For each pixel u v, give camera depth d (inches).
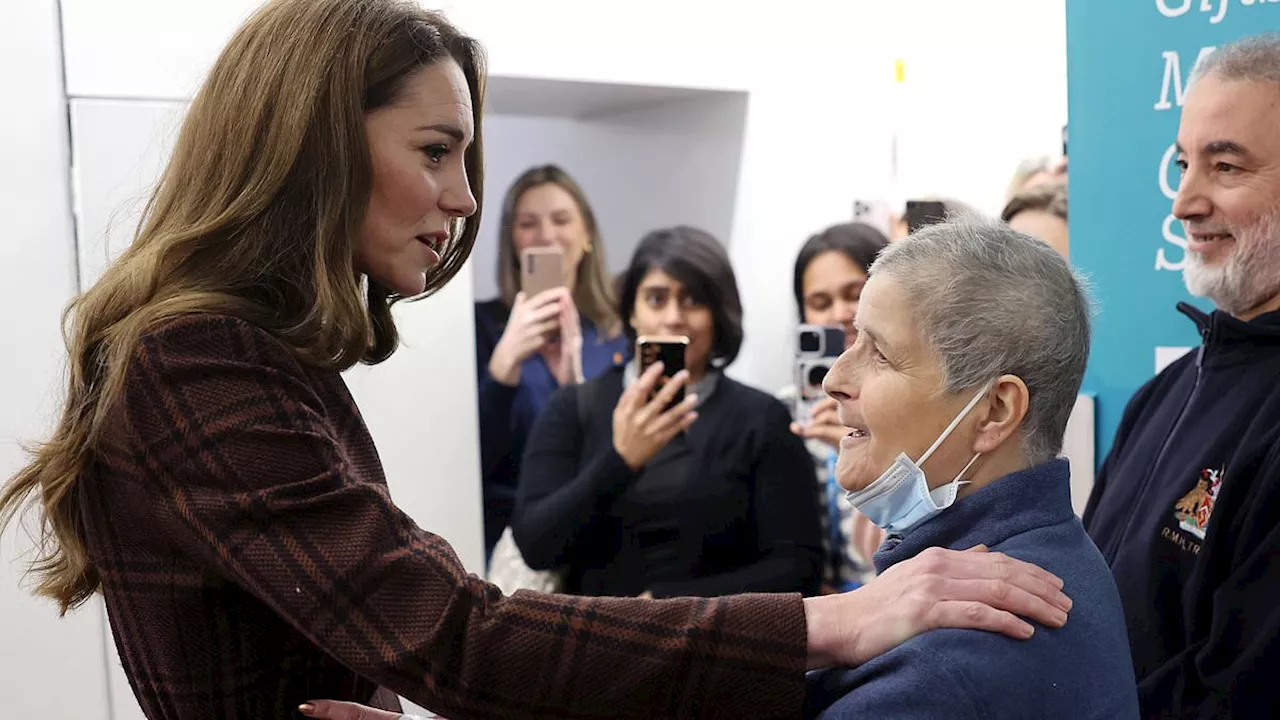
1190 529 62.1
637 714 39.6
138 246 44.0
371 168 43.5
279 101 42.2
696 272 115.0
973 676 39.5
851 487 46.7
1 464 92.7
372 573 39.1
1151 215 75.8
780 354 132.4
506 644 38.8
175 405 40.1
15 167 92.4
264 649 43.0
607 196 147.0
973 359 43.3
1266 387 60.9
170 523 40.6
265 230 42.7
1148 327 76.7
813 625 40.2
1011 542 44.1
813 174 132.1
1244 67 62.3
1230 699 55.9
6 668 93.2
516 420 135.3
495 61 110.5
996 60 114.1
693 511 111.1
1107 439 79.5
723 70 125.0
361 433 44.5
